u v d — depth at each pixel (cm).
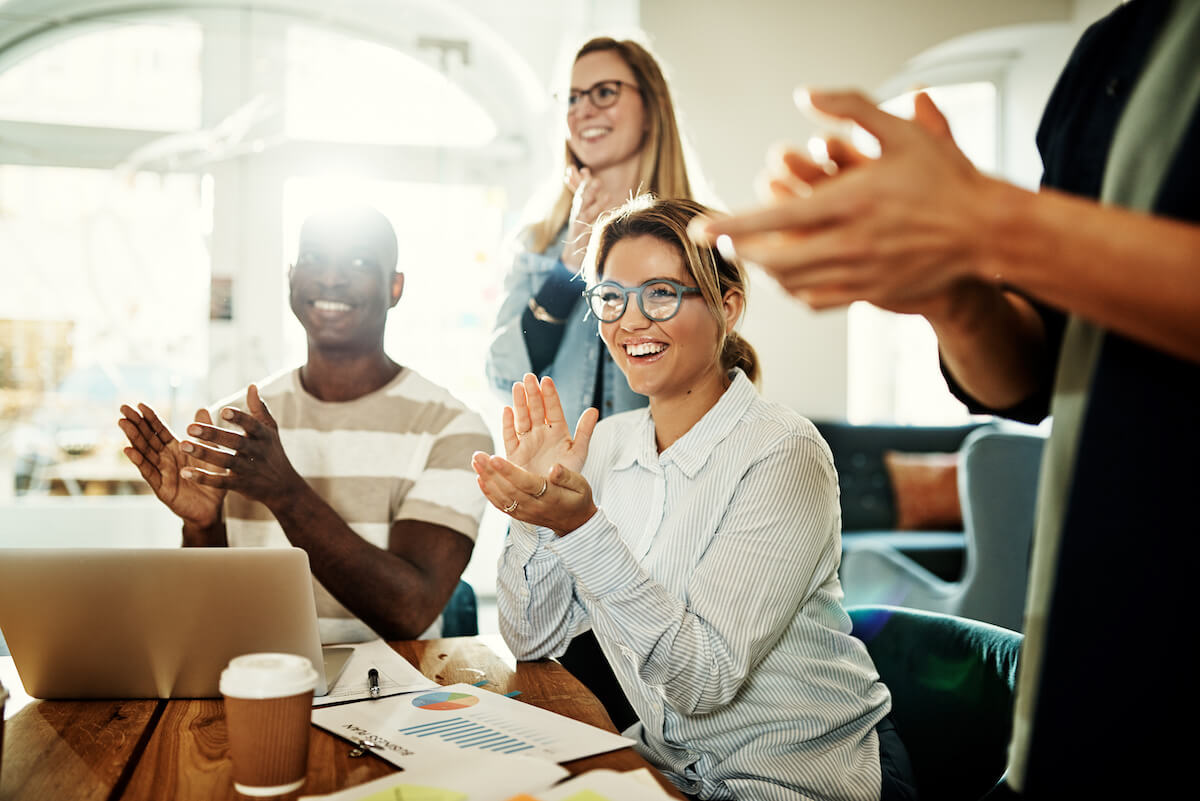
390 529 168
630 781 78
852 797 113
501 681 120
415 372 181
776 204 51
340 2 428
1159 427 62
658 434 135
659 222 126
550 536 125
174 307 414
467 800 76
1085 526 64
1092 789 64
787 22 479
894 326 535
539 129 449
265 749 80
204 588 103
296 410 175
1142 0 78
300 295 171
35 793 83
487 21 438
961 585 263
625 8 459
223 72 419
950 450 477
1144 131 67
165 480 139
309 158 429
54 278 404
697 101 472
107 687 110
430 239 441
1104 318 53
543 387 112
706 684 105
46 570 103
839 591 129
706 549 121
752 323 483
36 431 402
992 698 116
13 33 397
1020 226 49
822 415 489
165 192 414
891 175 49
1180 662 61
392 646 138
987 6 488
